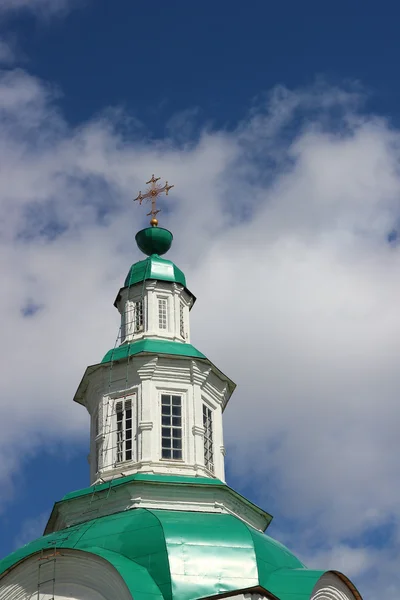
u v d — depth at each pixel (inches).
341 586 1501.0
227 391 1792.6
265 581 1427.2
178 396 1706.4
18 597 1437.0
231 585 1393.9
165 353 1718.8
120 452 1669.5
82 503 1601.9
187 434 1673.2
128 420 1694.1
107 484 1593.3
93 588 1409.9
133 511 1531.7
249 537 1466.5
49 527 1660.9
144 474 1596.9
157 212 1945.1
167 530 1444.4
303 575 1443.2
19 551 1508.4
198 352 1759.4
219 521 1496.1
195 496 1583.4
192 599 1366.9
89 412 1775.3
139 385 1704.0
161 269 1856.5
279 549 1531.7
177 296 1838.1
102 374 1732.3
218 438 1733.5
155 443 1651.1
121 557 1419.8
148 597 1349.7
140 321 1813.5
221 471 1711.4
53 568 1429.6
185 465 1642.5
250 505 1646.2
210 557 1419.8
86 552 1411.2
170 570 1389.0
